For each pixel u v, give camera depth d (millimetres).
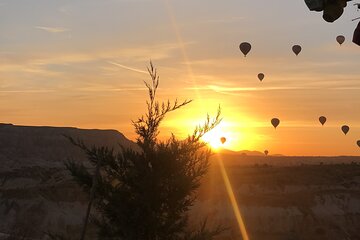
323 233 77625
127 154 16516
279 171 99438
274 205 83125
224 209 79625
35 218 76125
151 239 15875
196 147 16922
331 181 93688
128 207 15883
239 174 95500
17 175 103375
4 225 73438
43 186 89250
